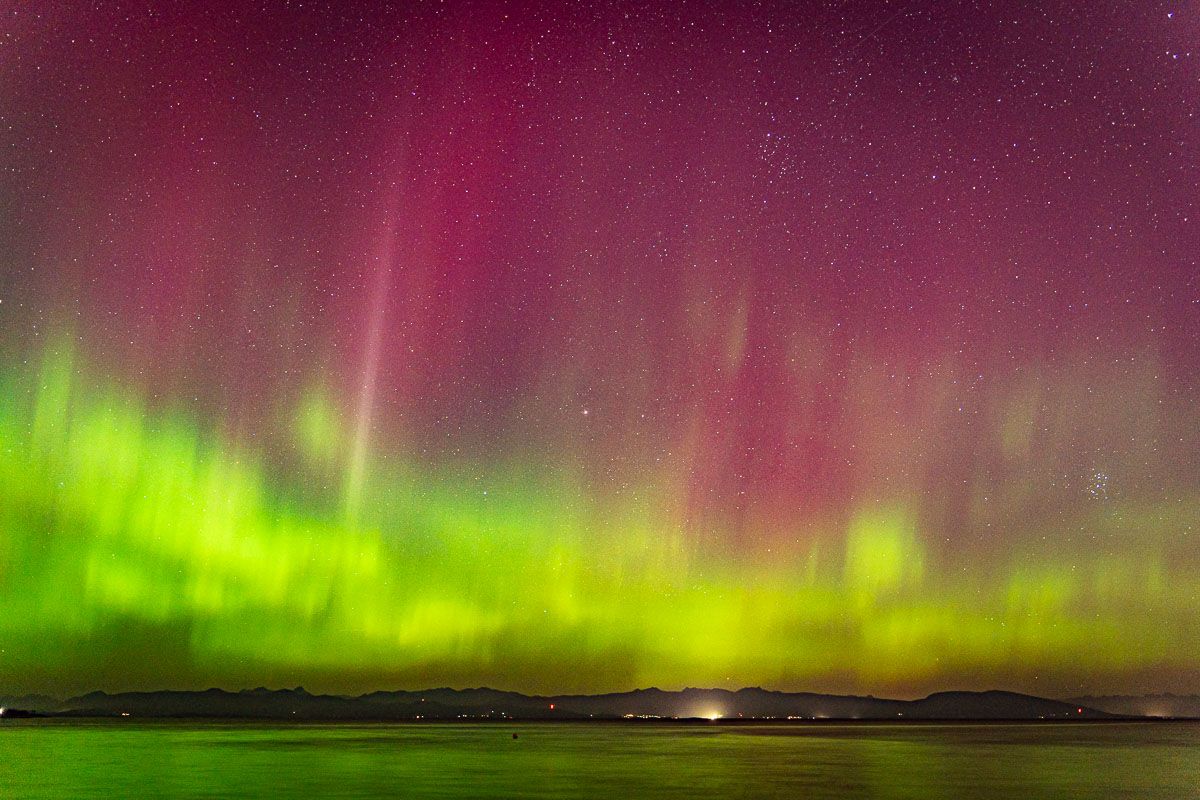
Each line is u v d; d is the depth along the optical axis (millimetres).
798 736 83750
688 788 28406
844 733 96062
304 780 30312
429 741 65188
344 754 45938
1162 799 25172
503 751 50438
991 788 28438
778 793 26906
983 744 63812
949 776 33219
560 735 84750
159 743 55781
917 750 53656
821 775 33562
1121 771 35688
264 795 25625
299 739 66125
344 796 25562
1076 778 32219
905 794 26531
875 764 39844
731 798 25531
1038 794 26516
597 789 27984
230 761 39312
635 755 47031
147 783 28797
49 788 27141
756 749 54969
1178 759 43906
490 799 25156
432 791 27172
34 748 48594
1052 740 72438
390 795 25922
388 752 48312
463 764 38938
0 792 25984
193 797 24938
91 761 38531
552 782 30344
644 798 25438
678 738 76625
